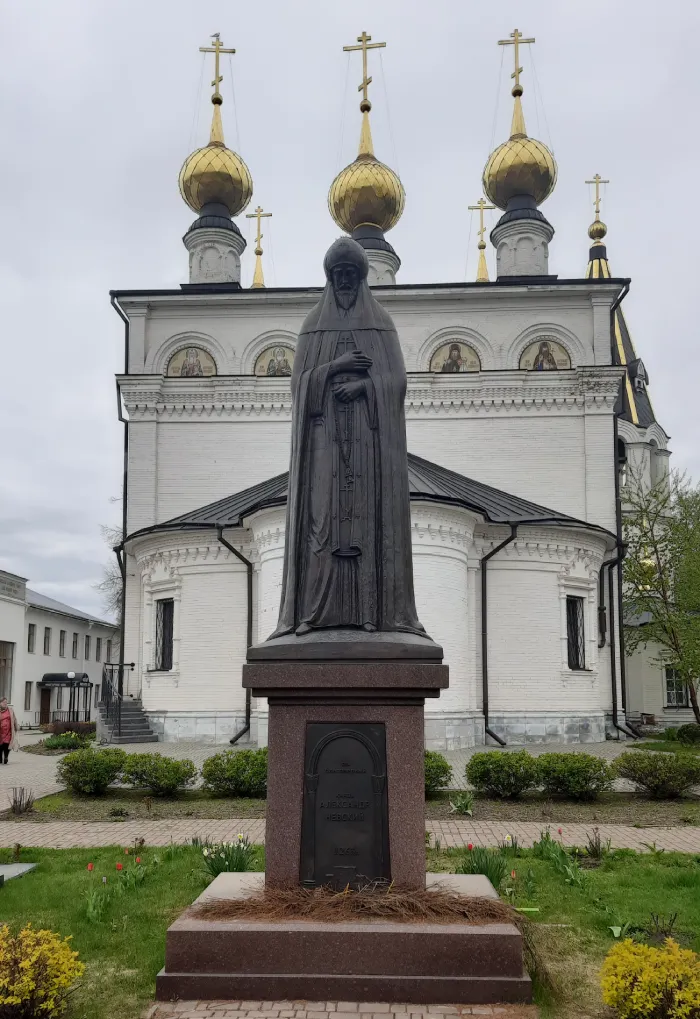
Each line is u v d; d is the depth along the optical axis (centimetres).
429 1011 524
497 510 2545
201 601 2523
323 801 615
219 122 3397
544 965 590
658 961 505
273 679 620
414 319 2953
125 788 1562
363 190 3325
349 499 674
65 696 5144
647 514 3025
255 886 643
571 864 880
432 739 2166
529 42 3450
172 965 551
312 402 687
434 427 2866
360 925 557
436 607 2214
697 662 2717
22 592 4469
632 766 1453
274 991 541
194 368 2959
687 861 970
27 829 1200
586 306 2934
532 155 3316
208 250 3278
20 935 542
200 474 2875
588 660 2606
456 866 908
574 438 2838
